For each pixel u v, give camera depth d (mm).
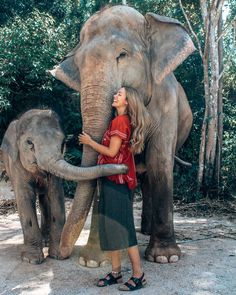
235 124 10617
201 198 8164
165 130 4328
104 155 3549
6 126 10797
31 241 4309
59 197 4434
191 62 10805
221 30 8867
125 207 3475
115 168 3420
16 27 10141
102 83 3650
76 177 3584
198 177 8312
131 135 3533
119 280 3658
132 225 3498
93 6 12180
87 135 3568
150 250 4270
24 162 4215
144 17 4270
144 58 4035
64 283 3688
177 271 3951
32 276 3867
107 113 3635
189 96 10781
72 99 11094
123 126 3473
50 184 4383
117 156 3510
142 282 3541
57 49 10281
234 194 8641
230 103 11594
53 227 4422
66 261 4285
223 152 9500
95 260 4090
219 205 7703
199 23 10867
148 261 4246
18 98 10633
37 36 10031
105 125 3623
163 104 4312
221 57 8891
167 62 3994
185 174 9109
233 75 11664
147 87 4105
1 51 9836
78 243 4969
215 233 5613
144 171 4797
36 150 4008
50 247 4414
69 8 12781
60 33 10727
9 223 6340
